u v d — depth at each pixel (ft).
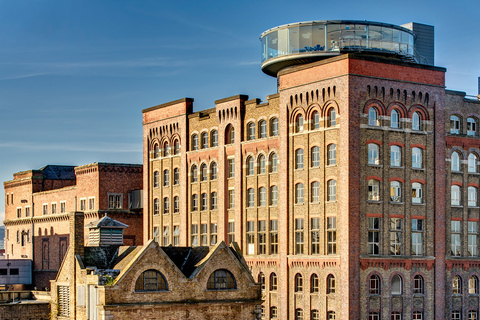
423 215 261.85
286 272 269.23
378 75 255.09
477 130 279.28
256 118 288.10
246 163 291.58
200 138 314.14
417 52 288.51
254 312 212.43
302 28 273.95
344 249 247.91
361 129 251.80
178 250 221.87
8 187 443.73
